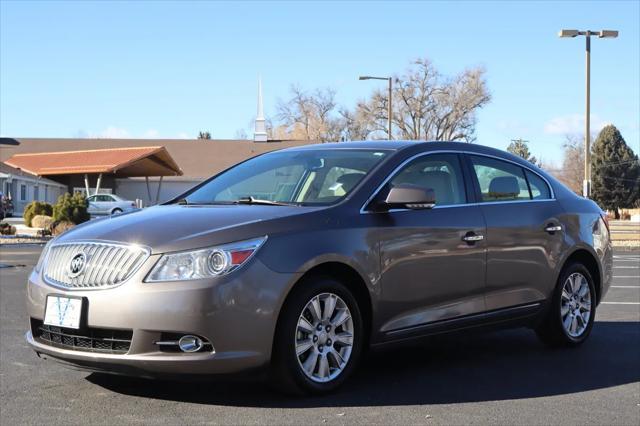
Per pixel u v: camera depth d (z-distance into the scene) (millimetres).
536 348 7043
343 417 4672
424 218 5688
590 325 7195
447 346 7125
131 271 4641
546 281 6645
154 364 4523
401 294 5461
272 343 4754
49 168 43625
